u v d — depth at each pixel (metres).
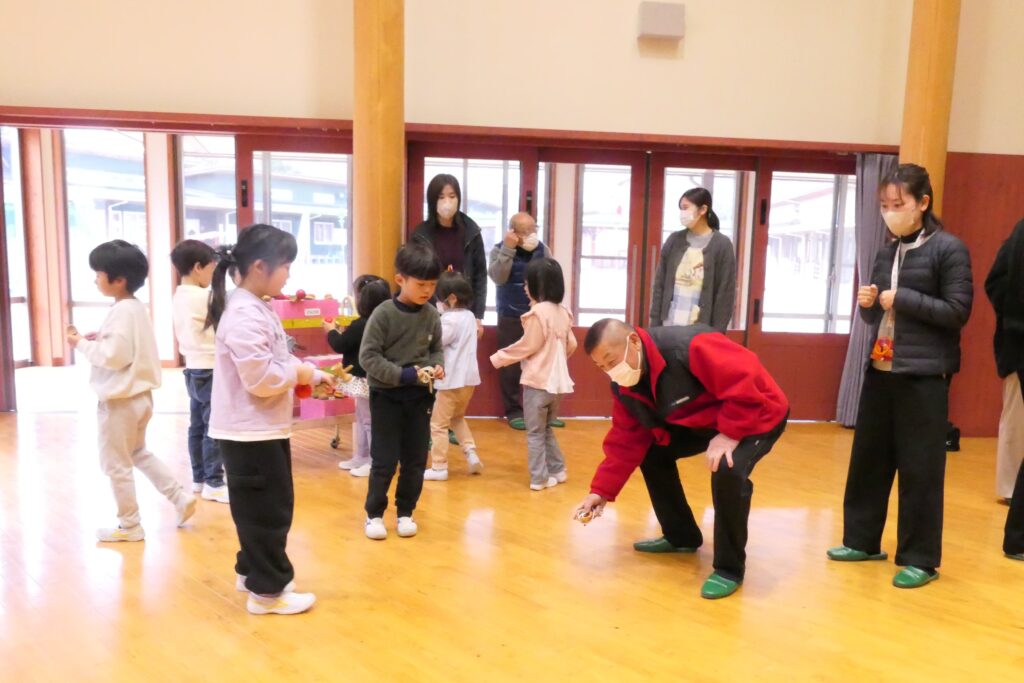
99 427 2.83
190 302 3.36
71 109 4.76
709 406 2.50
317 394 3.29
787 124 5.28
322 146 5.08
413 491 3.02
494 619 2.30
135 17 4.86
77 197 7.70
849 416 5.36
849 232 5.55
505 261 4.77
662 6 5.07
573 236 5.42
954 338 2.59
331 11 4.97
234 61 4.95
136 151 7.73
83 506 3.29
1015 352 2.95
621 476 2.63
